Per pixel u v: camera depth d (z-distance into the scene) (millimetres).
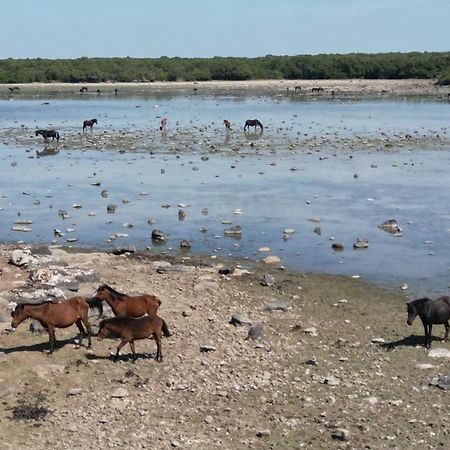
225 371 16094
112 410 14203
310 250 26672
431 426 13664
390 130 62250
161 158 47688
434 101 101750
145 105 97562
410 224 30219
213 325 18828
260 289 22234
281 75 167250
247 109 88312
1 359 15719
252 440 13180
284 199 34969
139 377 15578
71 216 32031
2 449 12555
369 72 162250
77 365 15945
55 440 13031
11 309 18750
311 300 21328
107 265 23969
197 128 65250
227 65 168250
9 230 29703
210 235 28703
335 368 16344
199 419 13992
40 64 168750
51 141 57469
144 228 29859
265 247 26828
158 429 13547
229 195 35906
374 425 13719
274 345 17672
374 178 39969
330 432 13453
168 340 17641
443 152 49156
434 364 16516
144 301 17500
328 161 45719
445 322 17531
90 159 47844
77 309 16531
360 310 20469
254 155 48531
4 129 66688
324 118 74500
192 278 22797
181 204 33781
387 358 16875
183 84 154000
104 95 124188
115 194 36500
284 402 14719
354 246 27109
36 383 15094
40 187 38625
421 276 23656
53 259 23219
